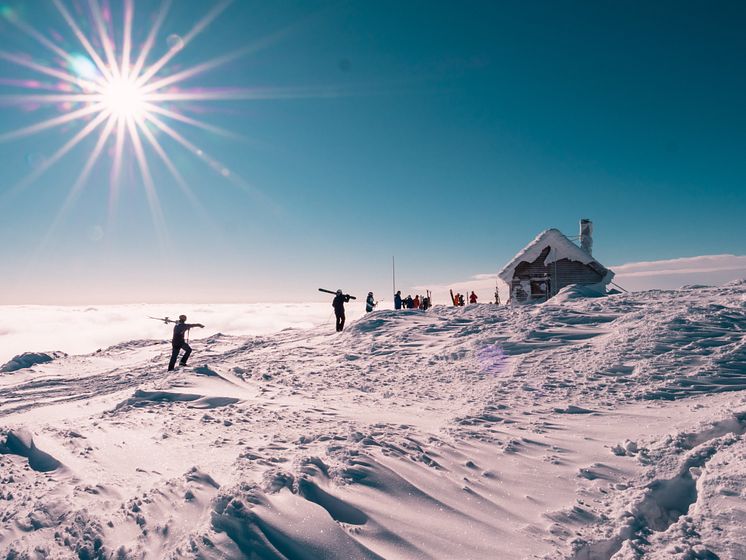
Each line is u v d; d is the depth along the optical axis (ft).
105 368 81.87
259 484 11.82
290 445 16.69
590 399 24.84
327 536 9.78
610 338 36.78
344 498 11.82
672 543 10.43
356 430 18.51
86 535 9.93
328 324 79.61
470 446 17.46
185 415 22.93
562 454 16.75
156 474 13.91
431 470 14.76
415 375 35.01
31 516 10.59
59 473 13.94
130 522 10.51
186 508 10.88
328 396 28.73
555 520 12.07
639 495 13.10
